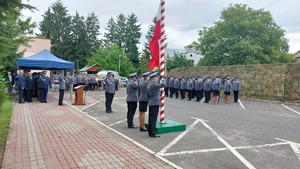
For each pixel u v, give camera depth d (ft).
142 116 27.20
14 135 23.44
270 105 52.44
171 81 71.82
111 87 39.93
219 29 119.65
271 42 117.70
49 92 79.41
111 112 40.22
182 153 19.58
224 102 58.59
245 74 69.46
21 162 16.74
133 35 230.89
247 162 17.65
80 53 196.03
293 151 20.11
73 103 49.42
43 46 116.06
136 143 21.79
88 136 23.85
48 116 33.99
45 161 17.01
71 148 19.98
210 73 83.05
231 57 110.93
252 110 44.01
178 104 53.06
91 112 40.27
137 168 16.08
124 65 177.58
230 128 28.50
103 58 174.29
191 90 63.26
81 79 88.63
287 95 57.31
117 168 16.03
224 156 18.90
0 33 15.46
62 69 60.75
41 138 22.68
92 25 225.97
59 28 199.82
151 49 29.63
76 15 212.64
